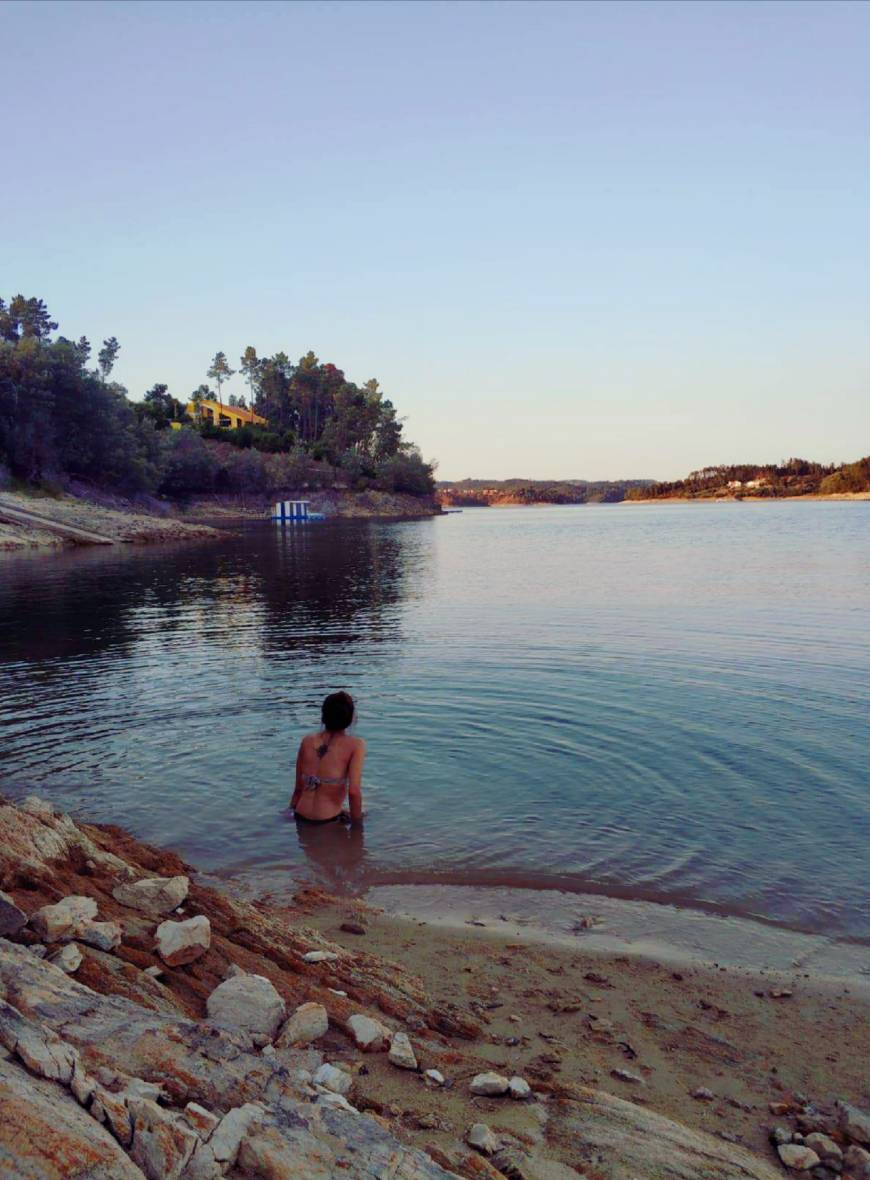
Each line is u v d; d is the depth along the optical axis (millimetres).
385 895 6316
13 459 75812
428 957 5344
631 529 85688
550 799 8148
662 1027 4500
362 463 161750
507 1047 4227
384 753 9609
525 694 12266
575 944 5543
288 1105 2971
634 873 6605
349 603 24734
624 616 20688
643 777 8711
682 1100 3807
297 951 4992
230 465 124125
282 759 9469
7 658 15766
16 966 3525
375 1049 3873
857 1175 3260
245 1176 2596
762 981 5059
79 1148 2330
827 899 6129
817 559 39594
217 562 42531
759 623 19078
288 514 110188
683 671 13773
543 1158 3143
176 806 8086
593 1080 3932
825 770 8820
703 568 35594
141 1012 3422
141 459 91312
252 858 6973
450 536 72875
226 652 16250
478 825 7566
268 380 176625
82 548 54750
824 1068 4133
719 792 8266
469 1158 3010
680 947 5504
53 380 80062
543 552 49438
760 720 10727
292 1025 3828
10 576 34625
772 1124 3643
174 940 4328
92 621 21031
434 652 15906
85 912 4438
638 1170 3102
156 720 11125
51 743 10102
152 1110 2627
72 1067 2760
